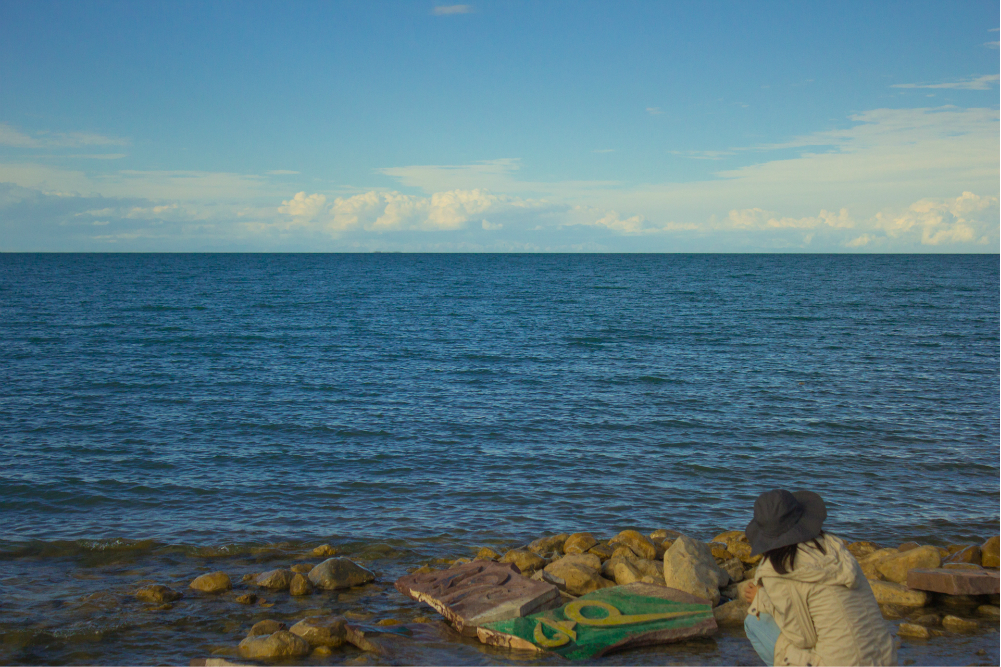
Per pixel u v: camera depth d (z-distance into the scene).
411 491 10.02
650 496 9.91
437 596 5.93
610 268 137.38
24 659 5.08
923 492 10.09
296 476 10.66
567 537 7.86
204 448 12.18
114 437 12.85
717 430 13.76
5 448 11.96
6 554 7.53
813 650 3.35
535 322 36.69
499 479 10.61
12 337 27.80
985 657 5.05
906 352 25.53
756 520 3.41
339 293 61.28
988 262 178.12
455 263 177.25
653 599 5.89
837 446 12.59
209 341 27.89
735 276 99.19
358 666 4.91
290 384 18.70
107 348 25.33
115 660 5.08
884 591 6.21
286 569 6.86
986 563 7.11
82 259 186.75
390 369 21.47
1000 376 20.36
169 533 8.27
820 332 32.03
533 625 5.38
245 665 4.67
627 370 21.33
